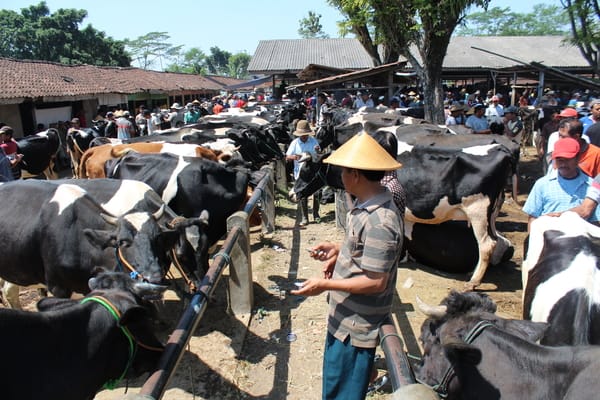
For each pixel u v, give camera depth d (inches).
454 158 230.2
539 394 82.0
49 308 109.7
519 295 224.2
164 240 153.0
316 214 346.9
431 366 96.4
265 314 206.8
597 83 560.4
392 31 477.4
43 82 691.4
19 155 407.8
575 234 134.3
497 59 1084.5
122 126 615.8
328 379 108.5
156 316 119.3
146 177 231.0
